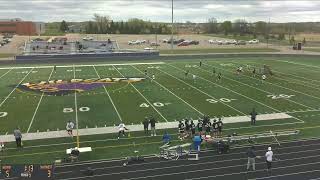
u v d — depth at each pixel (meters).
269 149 20.06
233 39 121.50
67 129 25.75
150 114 30.92
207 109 32.47
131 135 25.83
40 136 25.67
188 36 131.62
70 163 21.25
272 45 101.12
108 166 20.83
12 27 149.25
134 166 20.81
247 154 20.52
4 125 28.20
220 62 63.88
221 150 22.67
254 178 19.38
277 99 36.19
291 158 21.92
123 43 103.75
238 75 49.84
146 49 87.25
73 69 56.66
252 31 155.62
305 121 29.11
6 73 52.81
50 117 30.23
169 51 84.25
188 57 71.50
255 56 72.81
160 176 19.56
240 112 31.50
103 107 33.28
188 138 25.19
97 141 24.72
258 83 44.31
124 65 61.06
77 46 91.12
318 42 111.56
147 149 23.33
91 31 146.25
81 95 38.19
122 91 40.06
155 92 39.38
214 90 40.34
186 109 32.44
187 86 42.50
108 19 181.12
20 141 23.64
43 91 40.09
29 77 49.06
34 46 90.00
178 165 20.95
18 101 35.72
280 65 59.84
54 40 99.44
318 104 34.28
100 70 55.31
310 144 24.22
